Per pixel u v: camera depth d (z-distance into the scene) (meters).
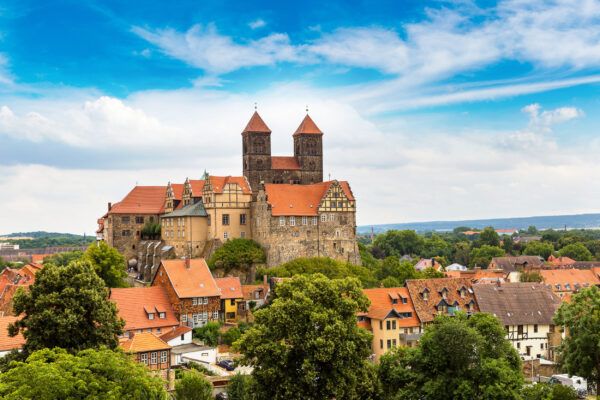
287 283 96.25
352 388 85.75
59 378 64.56
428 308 143.62
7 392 62.69
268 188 191.50
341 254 194.62
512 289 150.88
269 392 86.94
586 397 111.31
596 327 100.94
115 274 167.50
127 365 73.31
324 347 84.50
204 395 91.00
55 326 87.44
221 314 142.50
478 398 86.94
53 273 92.06
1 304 138.75
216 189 195.12
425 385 88.69
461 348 88.00
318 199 195.50
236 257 184.50
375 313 133.62
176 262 141.25
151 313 130.25
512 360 97.25
